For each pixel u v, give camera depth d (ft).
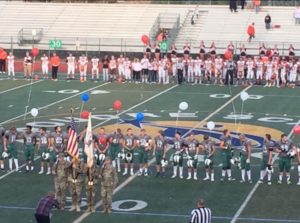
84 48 202.28
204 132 123.44
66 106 145.28
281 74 168.86
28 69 178.40
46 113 138.62
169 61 173.88
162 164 101.55
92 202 87.56
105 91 161.89
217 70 171.63
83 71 175.42
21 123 129.90
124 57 181.78
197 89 164.55
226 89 164.76
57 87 166.91
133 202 90.79
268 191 95.55
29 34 208.13
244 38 198.90
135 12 211.20
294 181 99.76
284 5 210.59
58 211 87.40
